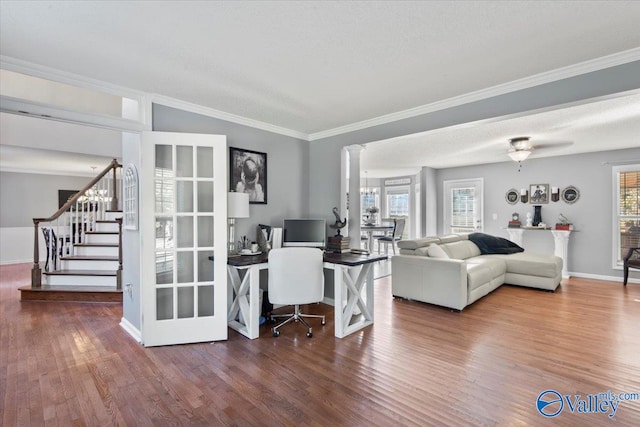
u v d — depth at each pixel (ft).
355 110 10.99
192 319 9.48
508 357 8.54
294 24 6.00
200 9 5.55
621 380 7.38
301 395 6.80
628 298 14.17
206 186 9.86
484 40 6.55
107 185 19.53
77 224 16.67
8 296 14.70
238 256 10.94
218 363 8.21
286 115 11.55
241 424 5.90
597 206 18.02
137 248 9.78
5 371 7.82
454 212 23.63
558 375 7.60
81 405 6.47
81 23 5.97
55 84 15.51
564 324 10.98
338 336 9.91
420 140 14.92
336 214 12.69
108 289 14.15
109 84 8.75
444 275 12.66
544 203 19.76
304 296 9.87
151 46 6.83
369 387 7.11
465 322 11.28
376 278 18.63
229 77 8.37
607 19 5.82
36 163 20.88
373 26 6.07
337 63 7.58
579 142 15.40
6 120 14.69
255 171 12.40
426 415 6.15
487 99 9.11
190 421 5.98
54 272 15.07
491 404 6.49
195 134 9.50
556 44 6.68
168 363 8.21
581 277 18.51
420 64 7.60
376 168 24.32
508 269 16.49
